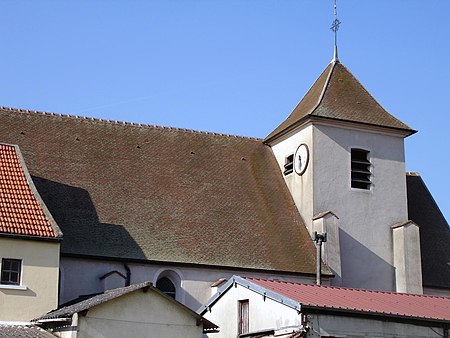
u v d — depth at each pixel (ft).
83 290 107.55
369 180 133.90
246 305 95.61
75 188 117.80
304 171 131.64
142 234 115.03
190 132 139.13
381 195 133.90
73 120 130.72
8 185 99.81
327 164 131.44
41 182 116.06
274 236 124.16
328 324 85.56
